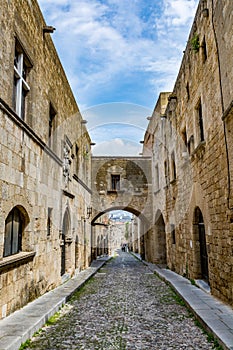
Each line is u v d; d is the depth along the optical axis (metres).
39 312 5.55
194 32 8.45
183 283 9.08
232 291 5.80
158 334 4.76
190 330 4.94
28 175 6.50
